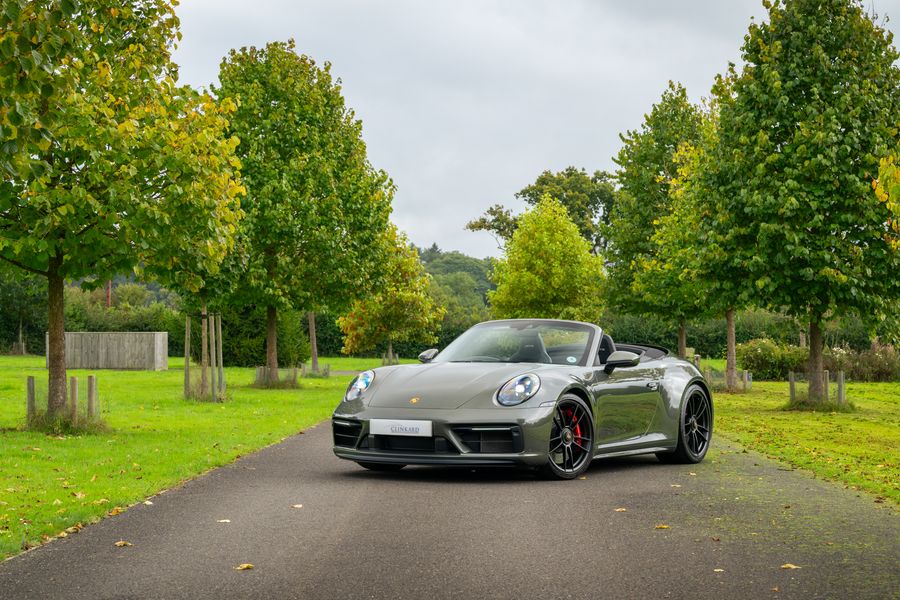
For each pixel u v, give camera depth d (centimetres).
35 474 754
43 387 1145
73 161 1030
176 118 1095
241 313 4012
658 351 925
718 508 599
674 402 857
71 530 520
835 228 1642
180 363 4450
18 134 565
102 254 1070
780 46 1745
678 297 2609
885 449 1048
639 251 2861
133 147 1053
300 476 754
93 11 1023
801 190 1667
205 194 1074
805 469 830
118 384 2461
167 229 1049
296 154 2416
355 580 408
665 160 2847
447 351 846
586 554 460
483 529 523
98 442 1022
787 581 408
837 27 1745
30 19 550
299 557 453
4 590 392
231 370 3666
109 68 1041
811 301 1706
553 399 721
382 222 2592
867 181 1664
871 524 545
